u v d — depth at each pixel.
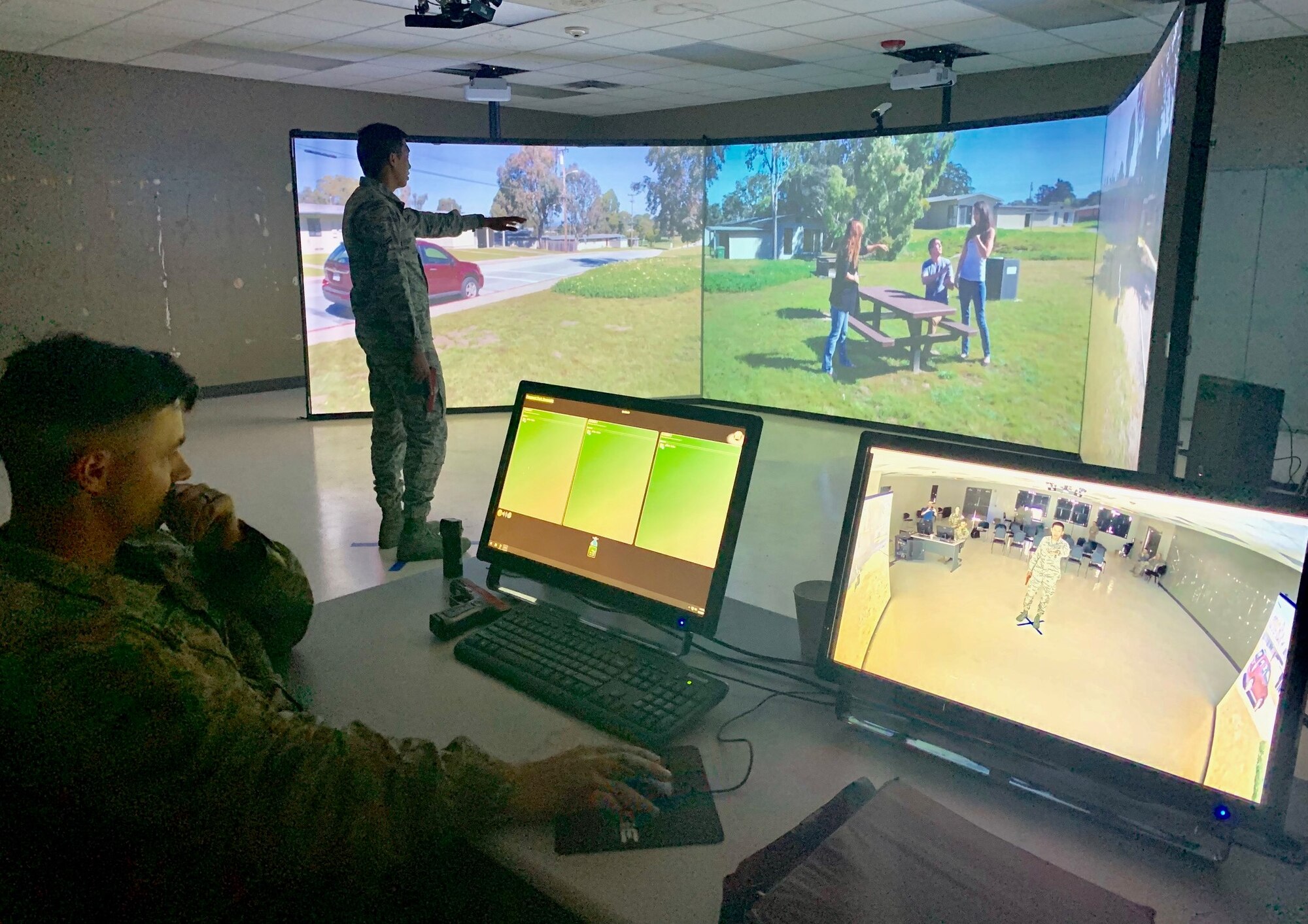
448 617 1.40
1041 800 0.96
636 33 5.67
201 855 0.82
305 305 6.36
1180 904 0.81
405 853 0.87
